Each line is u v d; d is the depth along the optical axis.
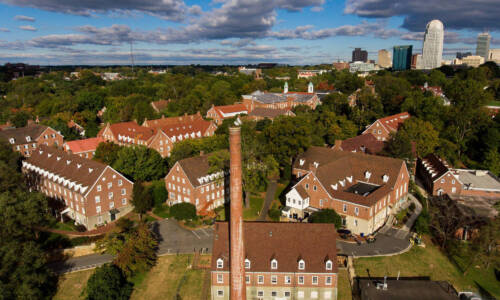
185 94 196.25
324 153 84.62
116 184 77.25
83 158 82.25
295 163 86.88
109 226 74.12
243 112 161.50
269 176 89.94
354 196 66.75
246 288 51.88
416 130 99.31
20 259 51.34
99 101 173.00
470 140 109.31
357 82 192.75
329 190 69.69
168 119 135.38
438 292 49.25
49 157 89.88
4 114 156.00
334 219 66.06
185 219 74.62
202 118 147.88
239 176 46.34
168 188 83.06
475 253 55.66
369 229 65.81
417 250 61.94
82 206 73.75
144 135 115.31
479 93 113.62
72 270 60.09
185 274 57.62
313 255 51.16
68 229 74.50
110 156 98.69
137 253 56.09
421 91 149.50
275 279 51.22
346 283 54.22
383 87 160.50
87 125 146.88
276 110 151.12
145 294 53.34
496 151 98.25
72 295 54.06
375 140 104.00
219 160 77.25
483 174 88.88
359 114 129.88
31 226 61.50
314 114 128.38
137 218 77.88
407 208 77.69
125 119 152.25
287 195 73.62
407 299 47.78
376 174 75.69
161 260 61.34
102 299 50.00
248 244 52.62
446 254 61.38
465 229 64.88
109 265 54.72
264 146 89.94
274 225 54.06
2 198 58.75
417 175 99.69
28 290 48.78
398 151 89.69
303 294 51.41
